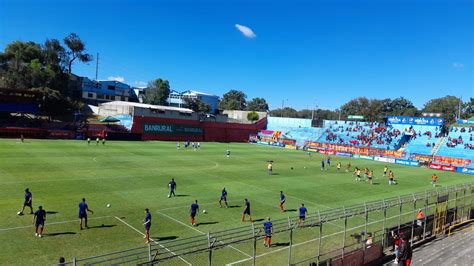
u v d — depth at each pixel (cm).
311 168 6022
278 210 3206
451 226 3088
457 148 8100
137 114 9044
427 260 2319
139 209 2925
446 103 15988
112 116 9812
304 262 2083
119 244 2180
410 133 9312
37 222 2197
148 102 14638
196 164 5503
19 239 2138
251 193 3800
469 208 3391
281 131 11725
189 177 4406
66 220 2533
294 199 3675
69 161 4881
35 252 1975
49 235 2239
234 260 2070
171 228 2542
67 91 11494
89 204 2955
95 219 2602
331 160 7556
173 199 3312
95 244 2152
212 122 10644
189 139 10119
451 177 6159
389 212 3372
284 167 5909
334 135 10531
